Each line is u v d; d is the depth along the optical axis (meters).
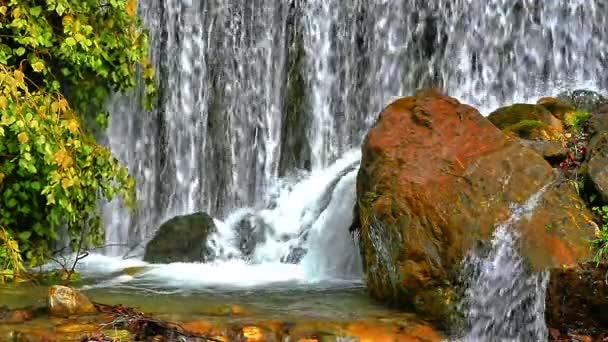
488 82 9.37
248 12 9.30
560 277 5.06
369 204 5.88
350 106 9.38
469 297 5.24
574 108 7.72
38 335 4.86
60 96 6.61
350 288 6.31
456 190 5.63
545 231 5.32
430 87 9.38
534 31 9.38
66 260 7.41
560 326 5.13
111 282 6.62
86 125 7.99
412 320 5.30
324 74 9.38
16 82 6.17
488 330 5.20
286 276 6.88
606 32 9.39
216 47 9.22
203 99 9.15
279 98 9.30
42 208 7.23
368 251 5.94
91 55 7.01
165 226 7.80
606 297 5.00
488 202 5.54
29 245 7.15
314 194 8.44
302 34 9.38
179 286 6.47
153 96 8.11
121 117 8.59
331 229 7.16
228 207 9.04
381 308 5.62
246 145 9.20
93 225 7.28
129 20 7.41
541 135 6.77
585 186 5.74
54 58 7.53
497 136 6.10
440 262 5.36
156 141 8.86
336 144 9.29
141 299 5.94
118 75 7.42
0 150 6.67
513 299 5.20
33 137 6.30
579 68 9.38
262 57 9.31
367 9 9.41
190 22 9.13
